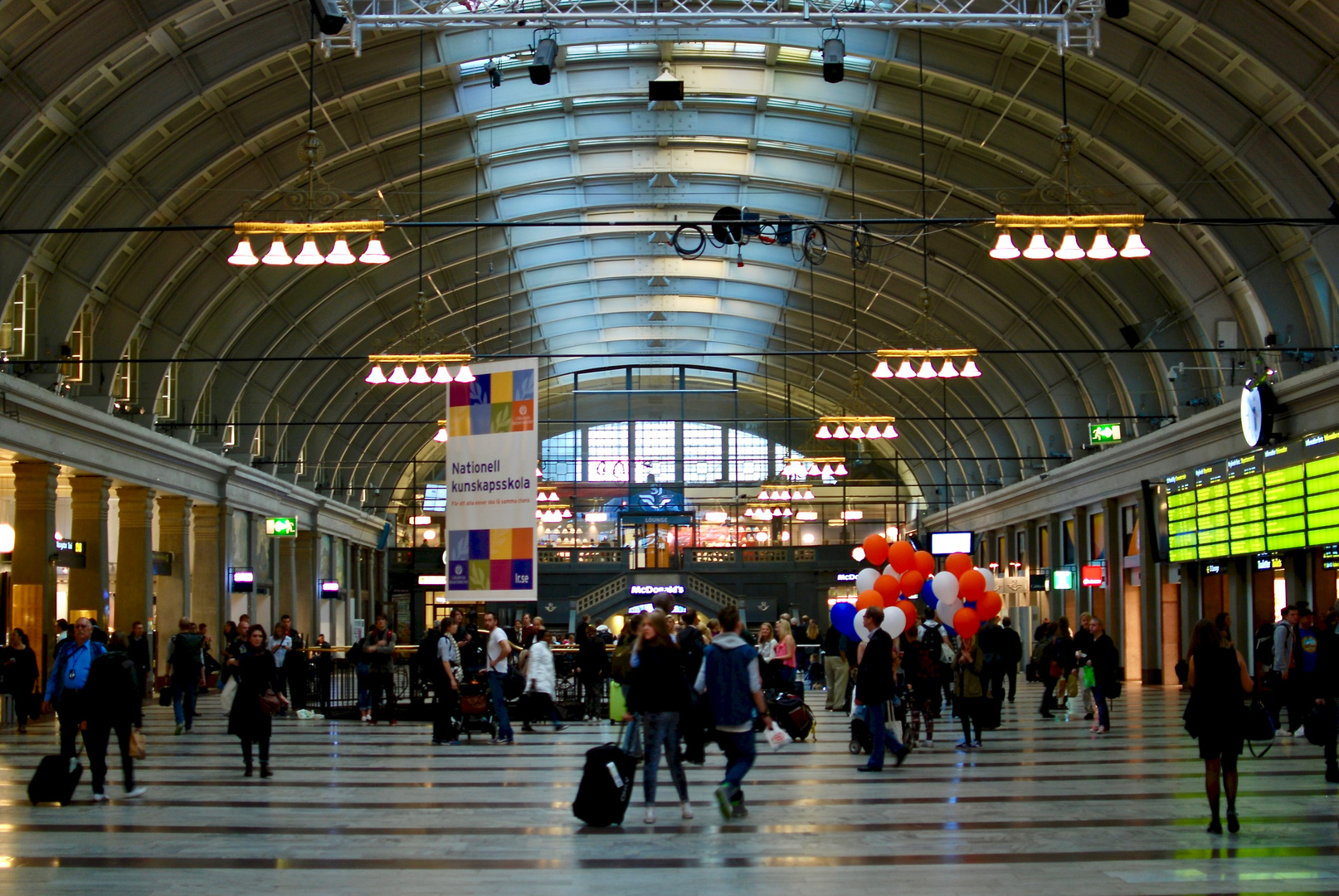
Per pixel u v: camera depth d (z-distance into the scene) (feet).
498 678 59.41
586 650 72.13
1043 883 25.75
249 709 44.68
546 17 50.70
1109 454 114.62
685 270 137.49
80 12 63.26
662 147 104.06
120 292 90.94
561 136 96.99
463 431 48.21
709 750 55.42
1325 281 80.43
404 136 93.15
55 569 82.23
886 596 57.21
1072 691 69.41
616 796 33.12
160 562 105.81
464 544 47.83
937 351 78.02
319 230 48.60
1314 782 41.42
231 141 81.00
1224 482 92.58
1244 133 72.02
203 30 70.69
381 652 72.23
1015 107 83.41
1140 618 112.27
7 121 65.16
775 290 144.36
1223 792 38.99
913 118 87.56
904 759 48.70
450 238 118.11
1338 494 75.46
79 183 73.92
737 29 78.13
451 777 44.52
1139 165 79.77
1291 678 55.57
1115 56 71.15
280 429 135.13
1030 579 132.16
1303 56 64.59
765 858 28.63
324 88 79.77
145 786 42.14
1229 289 89.56
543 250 128.26
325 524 156.66
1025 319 113.29
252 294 107.04
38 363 79.92
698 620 55.72
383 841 31.19
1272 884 25.45
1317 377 76.13
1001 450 161.58
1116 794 38.78
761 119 96.37
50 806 37.68
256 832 32.68
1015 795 38.68
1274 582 87.81
